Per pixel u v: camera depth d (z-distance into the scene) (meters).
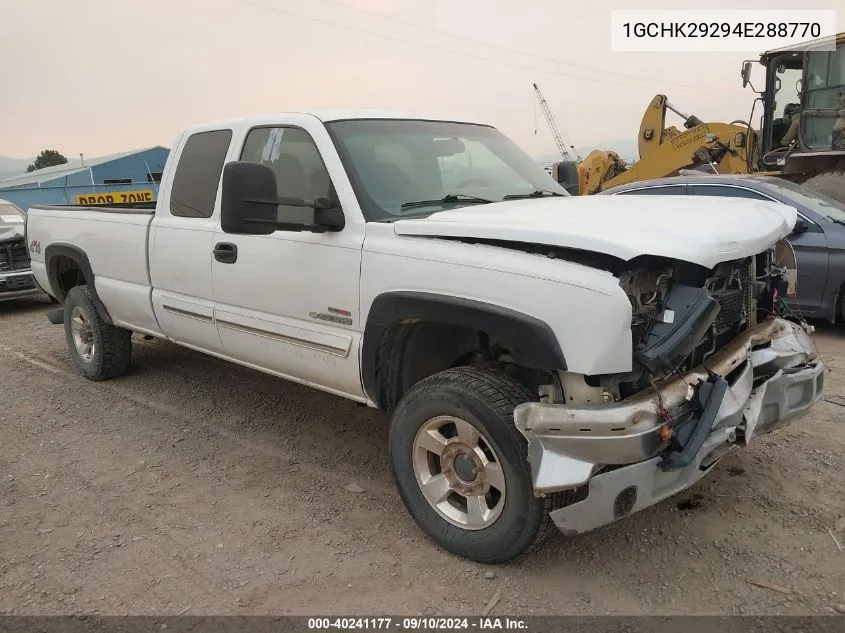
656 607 2.79
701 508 3.51
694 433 2.69
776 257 3.64
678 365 2.73
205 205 4.39
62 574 3.16
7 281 9.39
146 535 3.48
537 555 3.18
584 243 2.62
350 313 3.44
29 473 4.23
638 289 2.65
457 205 3.68
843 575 2.92
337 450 4.44
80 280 6.33
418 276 3.09
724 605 2.78
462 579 3.03
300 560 3.22
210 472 4.18
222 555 3.28
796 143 10.36
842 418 4.54
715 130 11.80
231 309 4.21
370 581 3.04
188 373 6.12
